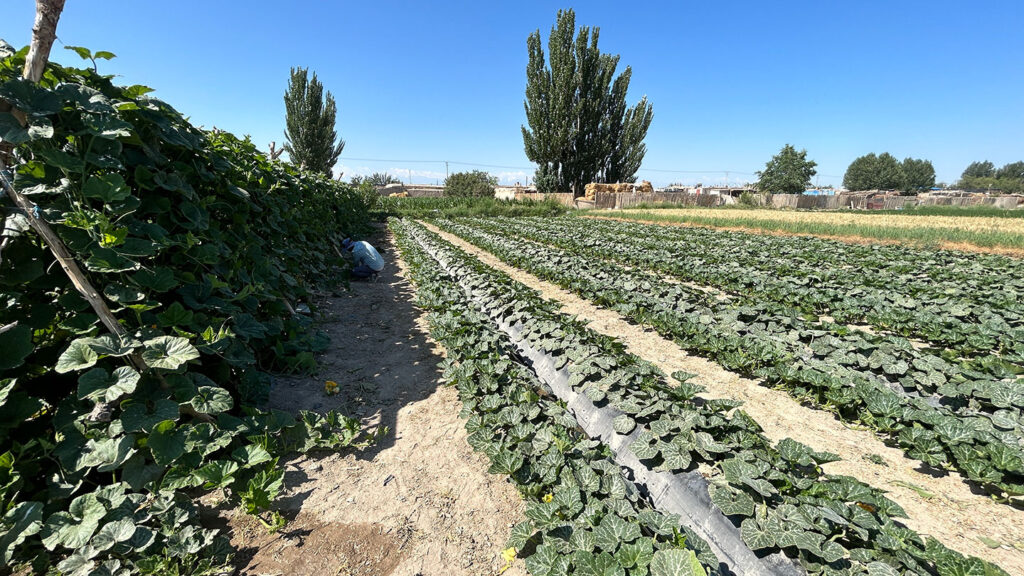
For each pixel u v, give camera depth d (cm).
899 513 266
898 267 1173
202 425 295
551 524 256
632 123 5206
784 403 473
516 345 603
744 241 1767
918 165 11050
